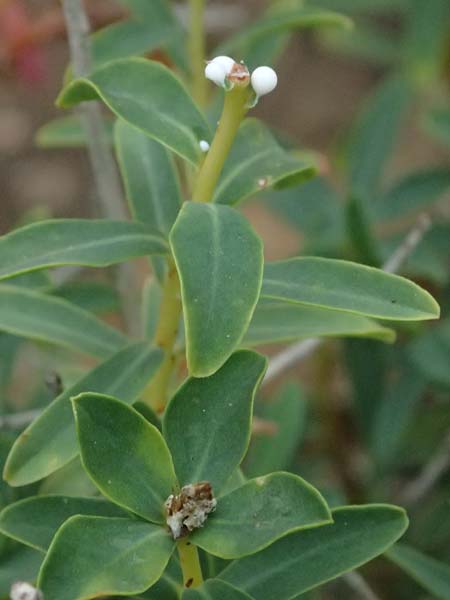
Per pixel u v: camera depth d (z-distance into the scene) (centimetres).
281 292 30
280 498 28
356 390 49
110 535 28
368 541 30
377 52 70
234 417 29
